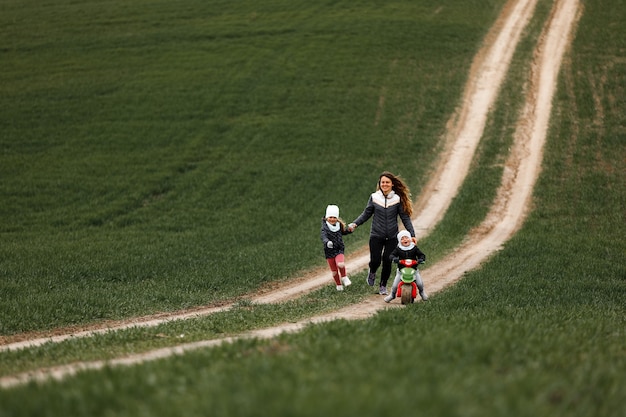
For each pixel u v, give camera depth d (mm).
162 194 58281
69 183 59844
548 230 47750
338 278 30406
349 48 92875
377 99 79000
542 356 13203
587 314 24234
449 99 77812
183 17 106688
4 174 61781
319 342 14656
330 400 8820
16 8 113250
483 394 9586
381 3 110500
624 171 59562
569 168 60656
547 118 71250
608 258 40594
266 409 8641
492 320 19875
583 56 85562
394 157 65938
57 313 27922
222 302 31500
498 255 40406
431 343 13547
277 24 102625
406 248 26625
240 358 13570
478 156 64500
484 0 109688
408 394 9172
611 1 103250
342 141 69812
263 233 47969
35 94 80688
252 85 83188
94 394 10430
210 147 68750
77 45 95750
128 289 33812
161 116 75688
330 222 29922
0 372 15984
